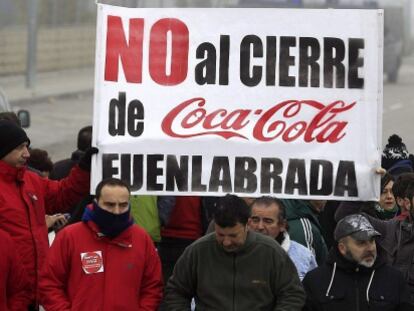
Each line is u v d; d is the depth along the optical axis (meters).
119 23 19.50
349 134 19.53
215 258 17.64
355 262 17.70
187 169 19.39
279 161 19.45
